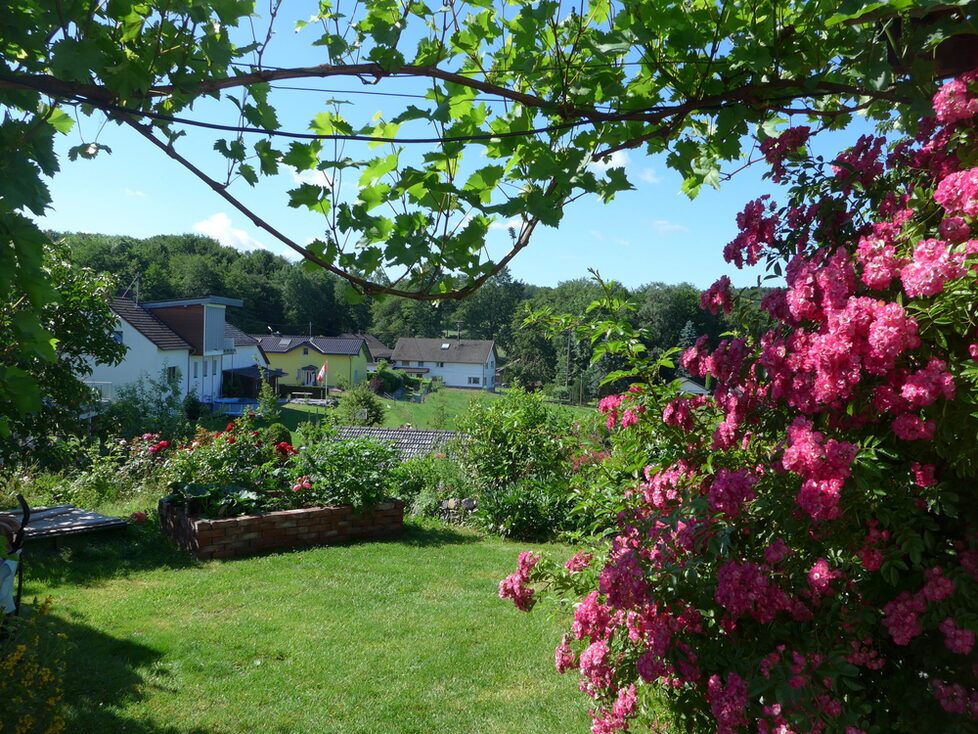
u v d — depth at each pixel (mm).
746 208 2691
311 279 84688
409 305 95562
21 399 2549
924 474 2049
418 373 79500
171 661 5043
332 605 6426
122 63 1923
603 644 2822
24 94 2012
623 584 2436
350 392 38531
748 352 2561
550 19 2188
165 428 15750
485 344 81062
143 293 70125
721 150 2617
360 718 4297
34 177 2047
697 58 2445
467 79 2256
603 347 3293
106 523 8242
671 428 2982
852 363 1933
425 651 5383
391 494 10672
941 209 2092
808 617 2164
